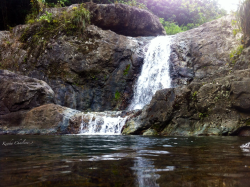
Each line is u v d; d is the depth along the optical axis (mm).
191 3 22609
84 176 1540
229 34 10758
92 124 8094
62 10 13539
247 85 6559
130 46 12586
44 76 12031
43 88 9547
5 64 12656
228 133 6465
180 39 12102
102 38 12414
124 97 12086
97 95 12078
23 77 10055
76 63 12008
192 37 11867
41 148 3271
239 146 3371
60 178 1490
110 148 3209
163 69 11703
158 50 12438
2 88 9328
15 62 12555
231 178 1475
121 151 2850
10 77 9766
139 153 2648
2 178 1495
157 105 7484
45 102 9461
